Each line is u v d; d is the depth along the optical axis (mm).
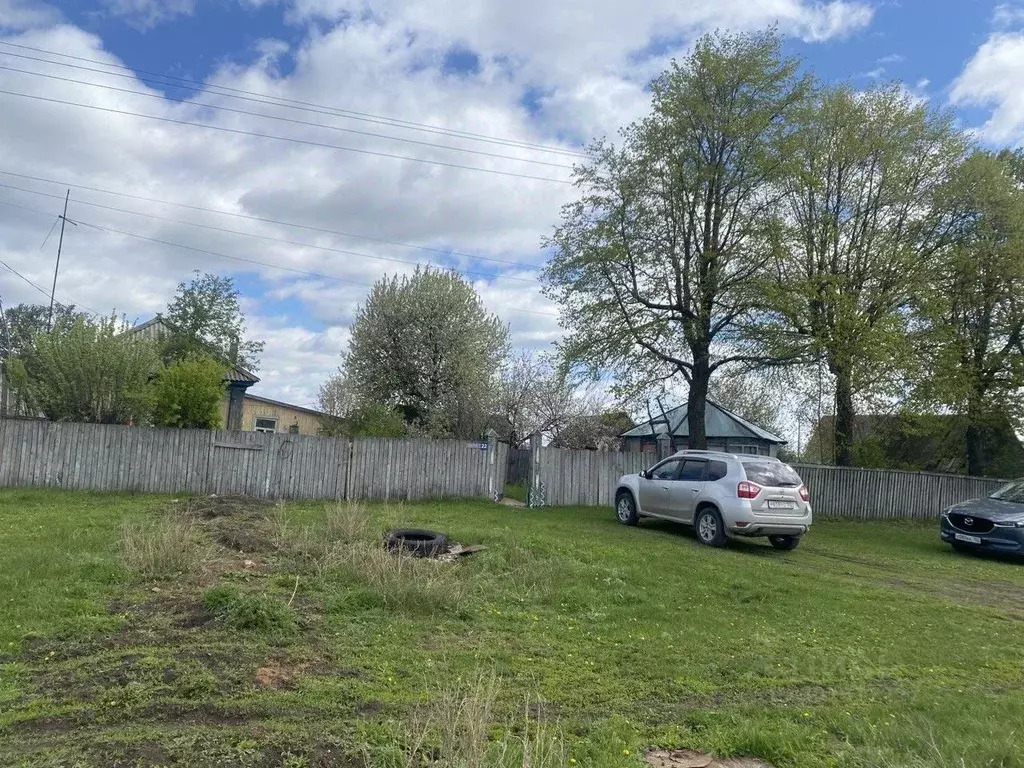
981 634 8156
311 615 6832
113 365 16641
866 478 22766
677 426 28750
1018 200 23250
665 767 4105
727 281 19906
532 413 32594
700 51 19922
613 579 9406
